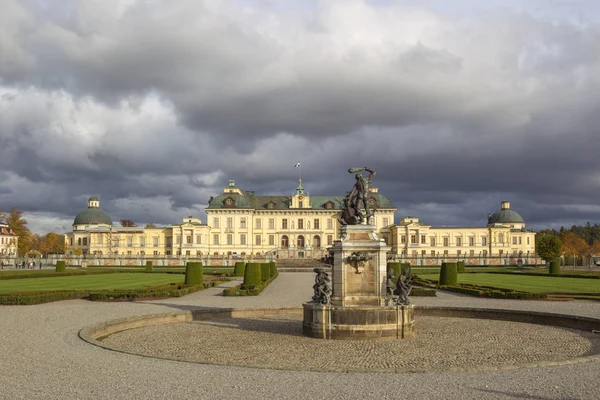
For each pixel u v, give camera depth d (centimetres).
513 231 17262
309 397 1568
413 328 2950
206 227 16675
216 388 1656
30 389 1641
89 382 1720
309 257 15988
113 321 3139
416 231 16662
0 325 3025
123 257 13800
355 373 1853
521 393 1611
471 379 1772
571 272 9519
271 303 4469
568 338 2911
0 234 17988
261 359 2356
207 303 4456
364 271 2948
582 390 1642
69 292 4747
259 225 17012
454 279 6450
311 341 2809
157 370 1881
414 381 1747
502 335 3006
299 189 18112
